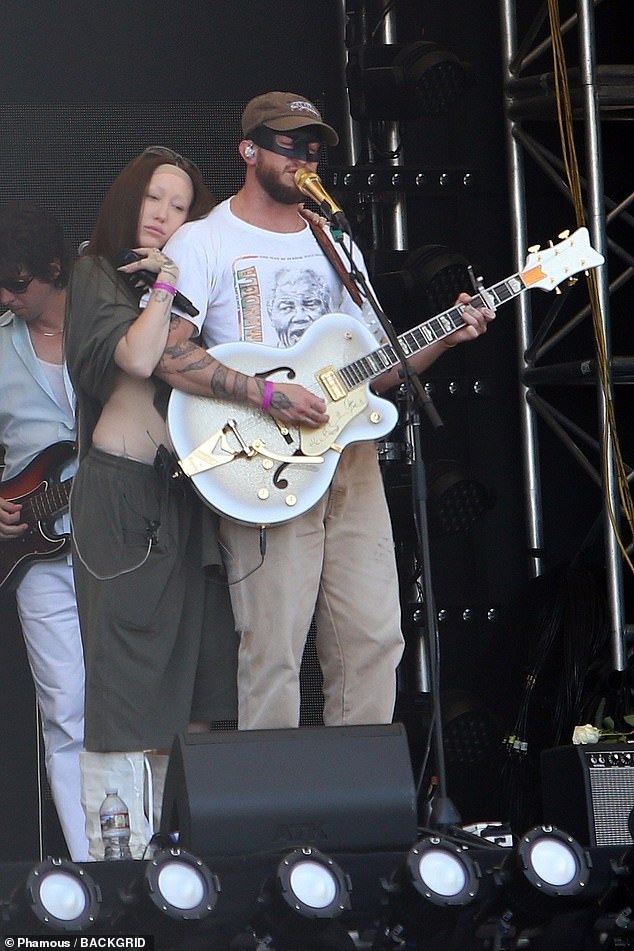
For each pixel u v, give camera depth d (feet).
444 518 55.77
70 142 57.52
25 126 57.31
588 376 57.57
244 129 44.16
